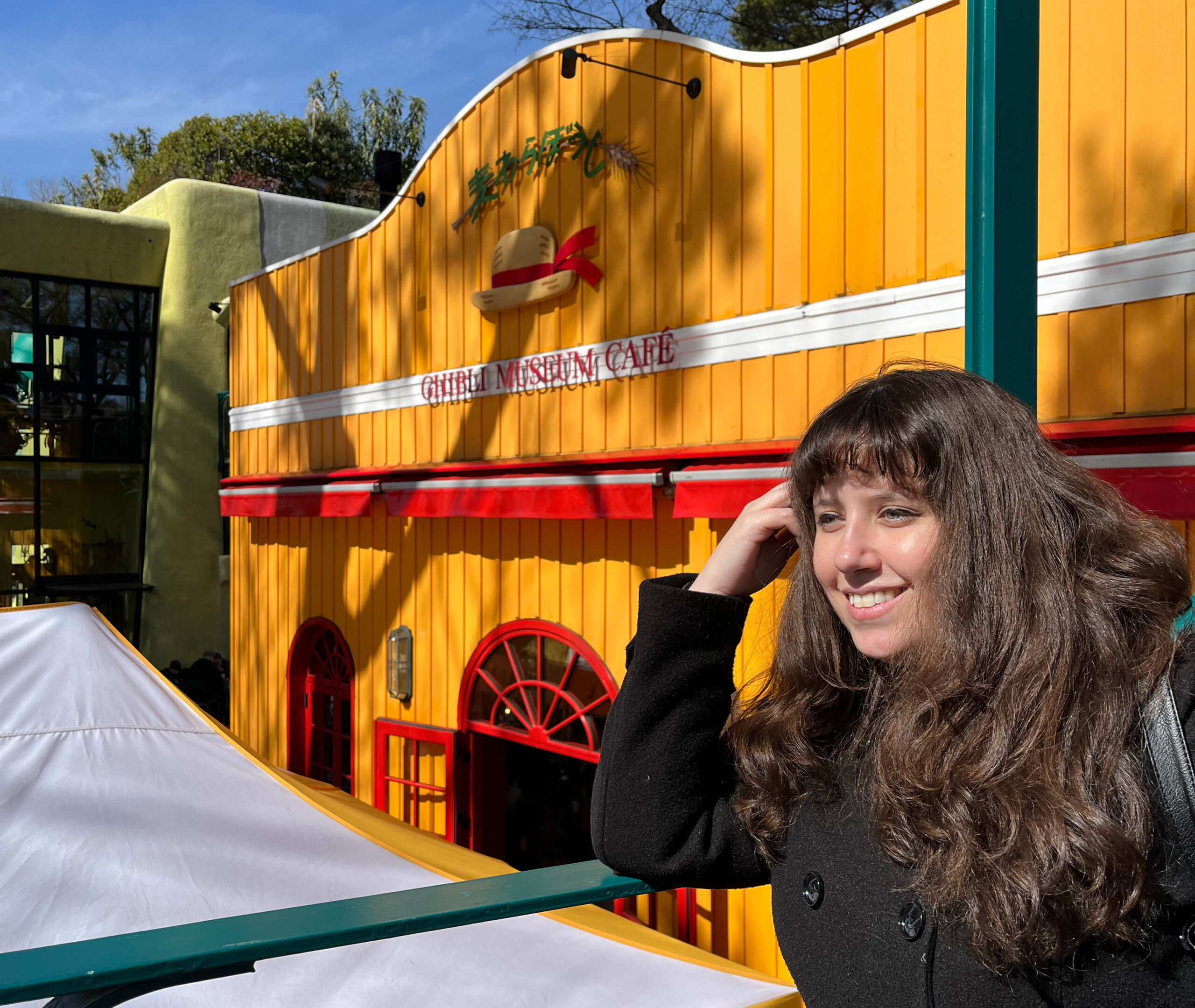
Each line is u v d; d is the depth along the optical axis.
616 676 7.18
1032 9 1.67
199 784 4.09
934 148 5.33
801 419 6.03
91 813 3.69
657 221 6.90
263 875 3.49
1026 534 1.04
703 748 1.32
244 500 11.42
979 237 1.67
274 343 11.34
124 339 17.28
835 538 1.17
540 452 7.85
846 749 1.20
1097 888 0.87
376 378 9.70
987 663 1.02
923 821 1.00
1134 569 1.02
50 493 16.69
